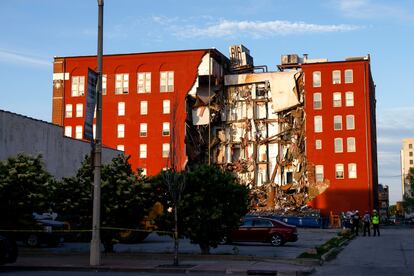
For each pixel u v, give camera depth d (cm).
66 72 8312
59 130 4247
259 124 8088
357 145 7431
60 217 3011
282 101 7925
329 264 2083
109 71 8194
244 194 2425
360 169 7381
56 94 8288
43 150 4000
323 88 7662
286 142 7881
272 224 3148
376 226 4356
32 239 2786
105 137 8062
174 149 5906
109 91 8156
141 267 1873
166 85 7969
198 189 2352
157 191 2380
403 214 17175
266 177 7912
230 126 8188
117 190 2322
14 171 2425
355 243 3409
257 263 2042
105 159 5069
